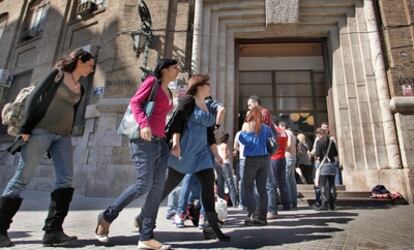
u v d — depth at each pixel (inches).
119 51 363.9
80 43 461.7
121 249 98.5
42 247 99.7
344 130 323.3
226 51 366.3
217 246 107.3
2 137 499.2
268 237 123.8
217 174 247.3
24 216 168.2
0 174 468.1
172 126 113.2
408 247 106.7
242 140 161.6
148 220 100.3
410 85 304.7
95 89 394.6
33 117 102.0
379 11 343.3
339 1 354.0
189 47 355.6
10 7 617.3
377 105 315.6
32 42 540.1
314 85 410.3
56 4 522.6
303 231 137.8
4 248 96.3
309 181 323.0
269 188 183.6
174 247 105.5
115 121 334.0
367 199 265.7
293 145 245.8
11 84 544.7
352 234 130.1
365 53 333.1
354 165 311.0
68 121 112.3
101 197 308.3
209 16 365.7
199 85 126.0
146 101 104.1
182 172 119.3
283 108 404.8
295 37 376.5
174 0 377.1
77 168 361.1
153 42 355.3
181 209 152.4
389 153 297.0
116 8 420.2
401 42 319.9
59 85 108.7
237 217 189.8
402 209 231.5
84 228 137.3
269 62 427.8
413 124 293.1
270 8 358.0
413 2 330.3
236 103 360.8
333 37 356.8
